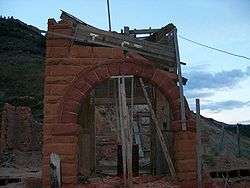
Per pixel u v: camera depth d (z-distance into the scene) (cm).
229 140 2938
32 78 4784
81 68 1234
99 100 1720
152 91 1606
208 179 1285
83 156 1538
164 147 1297
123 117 1217
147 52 1302
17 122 2472
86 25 1298
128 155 1191
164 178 1364
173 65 1338
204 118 3494
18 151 2372
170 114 1383
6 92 4278
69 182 1162
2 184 1562
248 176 1714
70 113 1202
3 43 5844
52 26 1246
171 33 1352
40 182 1434
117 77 1248
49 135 1189
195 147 1255
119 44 1277
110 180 1373
